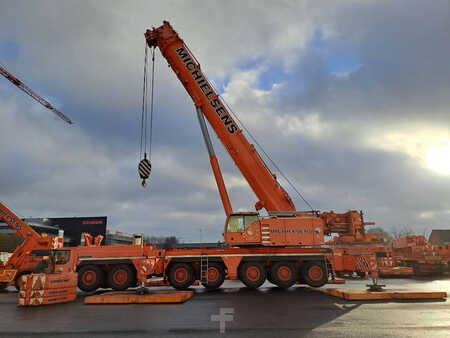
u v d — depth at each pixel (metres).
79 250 12.96
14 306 9.51
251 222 13.45
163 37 16.05
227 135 15.03
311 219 13.50
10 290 15.09
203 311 8.23
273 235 13.23
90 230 56.12
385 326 6.36
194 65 15.80
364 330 6.05
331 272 13.41
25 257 14.60
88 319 7.40
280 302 9.55
